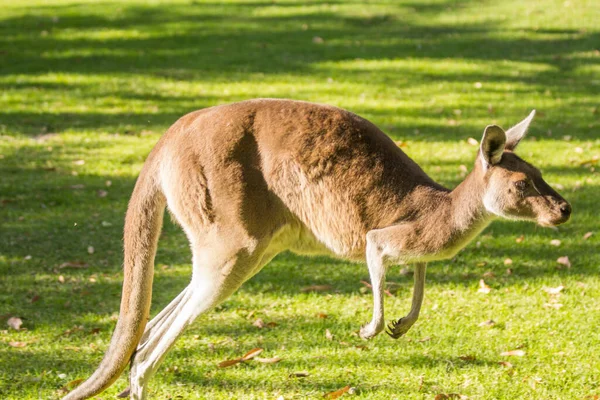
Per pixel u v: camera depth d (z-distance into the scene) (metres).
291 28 28.44
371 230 7.44
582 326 9.59
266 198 7.30
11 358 8.83
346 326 9.73
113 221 13.05
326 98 20.05
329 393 8.00
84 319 9.84
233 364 8.72
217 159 7.28
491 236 12.51
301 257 11.98
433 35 26.95
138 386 7.25
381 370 8.60
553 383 8.28
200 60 24.20
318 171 7.30
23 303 10.23
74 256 11.73
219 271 7.32
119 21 30.02
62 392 8.05
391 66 23.22
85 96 20.61
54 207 13.60
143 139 17.23
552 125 17.95
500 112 18.89
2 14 31.64
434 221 7.40
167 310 7.75
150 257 7.56
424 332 9.57
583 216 13.04
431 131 17.59
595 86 20.98
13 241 12.16
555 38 25.91
